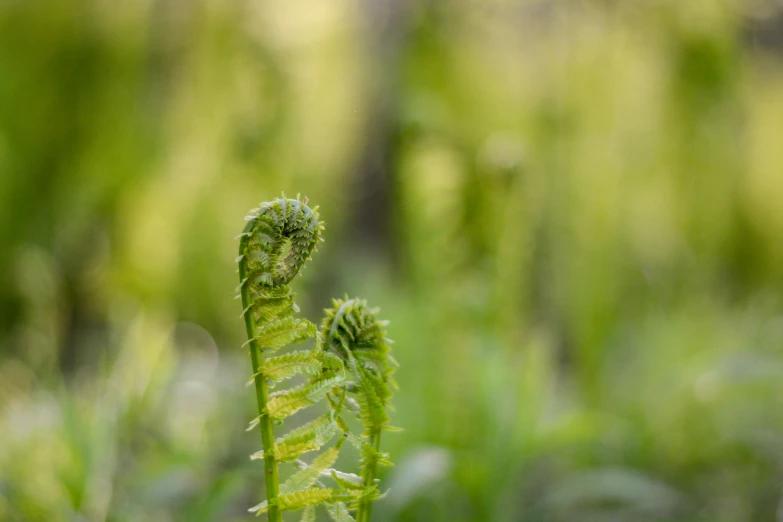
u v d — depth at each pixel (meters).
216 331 3.76
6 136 3.63
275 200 0.79
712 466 2.98
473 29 3.99
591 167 3.82
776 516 2.66
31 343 3.08
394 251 4.23
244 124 3.65
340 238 4.36
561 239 3.70
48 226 3.67
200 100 3.69
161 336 2.77
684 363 3.29
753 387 3.12
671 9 3.77
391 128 3.77
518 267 3.00
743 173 3.91
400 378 2.68
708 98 3.77
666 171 3.87
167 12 3.69
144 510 2.18
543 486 2.71
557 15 3.96
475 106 3.74
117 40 3.67
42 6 3.64
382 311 3.23
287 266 0.78
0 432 2.16
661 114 3.84
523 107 3.86
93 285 3.73
